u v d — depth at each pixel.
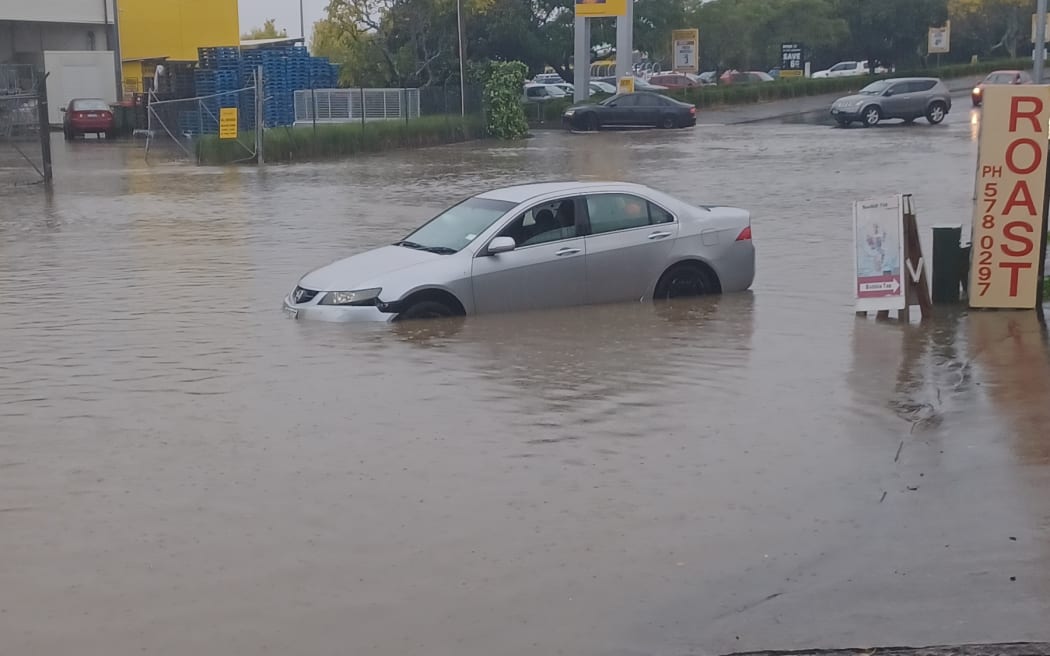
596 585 5.50
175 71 47.75
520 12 59.12
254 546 5.93
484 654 4.87
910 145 35.78
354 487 6.74
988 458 7.19
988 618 5.12
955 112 51.34
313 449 7.43
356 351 10.17
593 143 41.31
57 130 49.97
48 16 49.28
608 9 51.47
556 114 54.84
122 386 9.08
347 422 8.01
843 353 10.15
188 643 4.95
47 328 11.50
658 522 6.23
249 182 28.19
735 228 12.98
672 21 65.81
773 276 14.49
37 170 27.77
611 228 12.35
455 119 44.69
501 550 5.88
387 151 39.53
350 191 25.89
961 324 11.52
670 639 5.00
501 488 6.72
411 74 53.75
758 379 9.17
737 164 30.75
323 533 6.09
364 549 5.89
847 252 16.48
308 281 12.01
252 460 7.22
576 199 12.27
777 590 5.45
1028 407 8.27
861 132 42.44
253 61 46.72
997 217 12.07
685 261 12.67
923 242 17.66
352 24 53.12
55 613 5.23
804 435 7.70
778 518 6.28
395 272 11.55
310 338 10.77
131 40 54.19
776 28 81.44
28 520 6.28
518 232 11.92
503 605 5.30
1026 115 11.86
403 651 4.89
